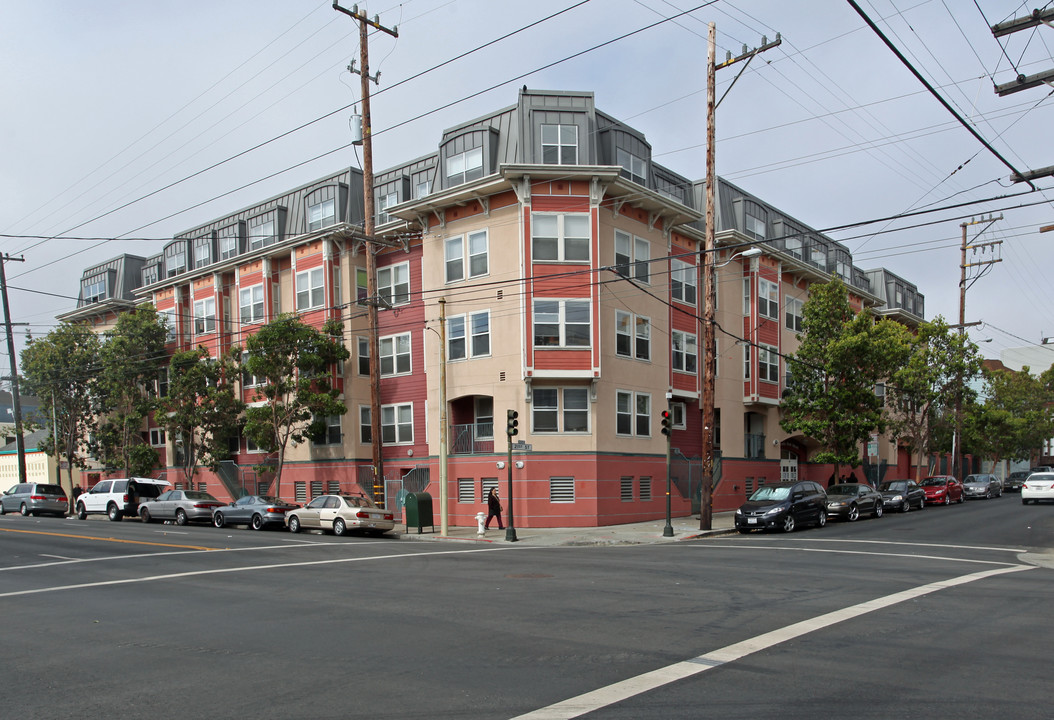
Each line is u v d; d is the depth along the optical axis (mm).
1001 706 6219
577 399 28297
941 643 8414
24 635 10031
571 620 9969
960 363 39969
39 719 6461
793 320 40219
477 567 16344
